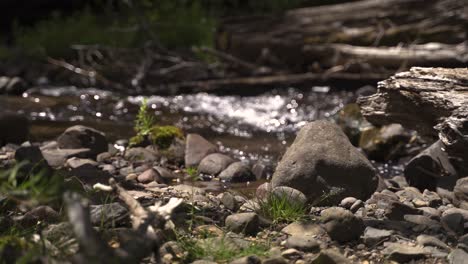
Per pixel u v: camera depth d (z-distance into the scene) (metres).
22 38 13.12
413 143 7.39
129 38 12.23
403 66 10.19
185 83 10.71
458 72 5.85
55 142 7.20
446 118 5.60
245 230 4.71
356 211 5.20
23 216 4.66
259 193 5.51
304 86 10.70
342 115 7.74
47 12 15.21
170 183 6.29
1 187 3.72
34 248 3.91
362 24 10.87
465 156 5.51
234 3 14.43
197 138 7.04
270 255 4.29
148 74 11.25
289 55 11.05
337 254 4.18
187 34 12.33
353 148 5.63
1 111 7.36
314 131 5.61
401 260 4.30
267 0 13.69
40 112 9.41
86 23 13.11
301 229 4.73
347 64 10.45
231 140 8.20
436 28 10.42
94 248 3.31
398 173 6.93
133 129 8.54
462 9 10.43
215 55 11.46
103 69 11.57
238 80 10.66
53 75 11.62
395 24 10.69
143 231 4.01
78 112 9.46
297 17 11.31
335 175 5.42
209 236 4.57
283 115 9.43
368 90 10.05
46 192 3.73
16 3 15.02
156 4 13.20
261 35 11.23
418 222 4.85
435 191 5.88
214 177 6.56
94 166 6.48
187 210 5.13
